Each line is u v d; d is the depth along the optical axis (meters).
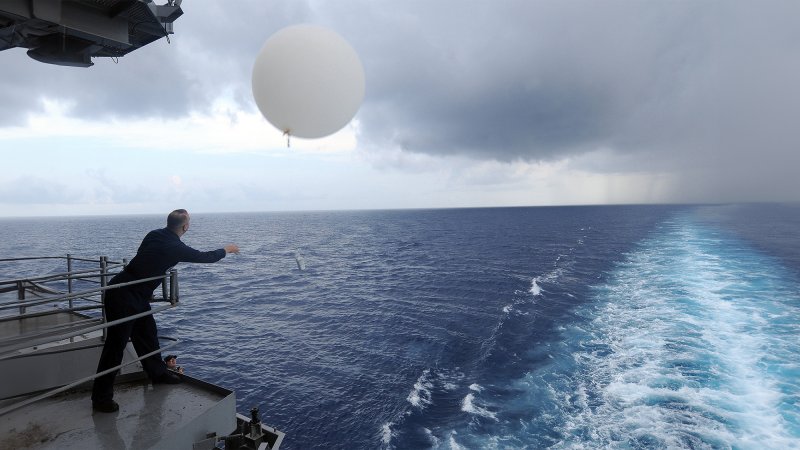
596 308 31.86
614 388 18.12
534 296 38.09
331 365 23.66
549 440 14.70
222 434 4.02
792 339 22.66
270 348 26.89
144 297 3.91
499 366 22.19
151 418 3.79
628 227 113.00
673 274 42.72
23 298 6.00
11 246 92.44
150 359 4.33
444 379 21.05
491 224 159.50
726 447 13.58
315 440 16.02
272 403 19.06
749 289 34.81
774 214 146.88
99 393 3.87
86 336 5.20
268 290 47.03
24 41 6.25
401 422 16.94
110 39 6.17
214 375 22.42
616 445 14.05
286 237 121.31
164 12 6.56
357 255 76.00
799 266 44.88
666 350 21.97
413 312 35.06
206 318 34.94
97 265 63.72
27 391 4.43
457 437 15.48
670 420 15.26
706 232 85.62
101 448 3.36
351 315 34.88
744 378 18.23
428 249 82.25
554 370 20.80
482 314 33.28
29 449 3.35
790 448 13.31
